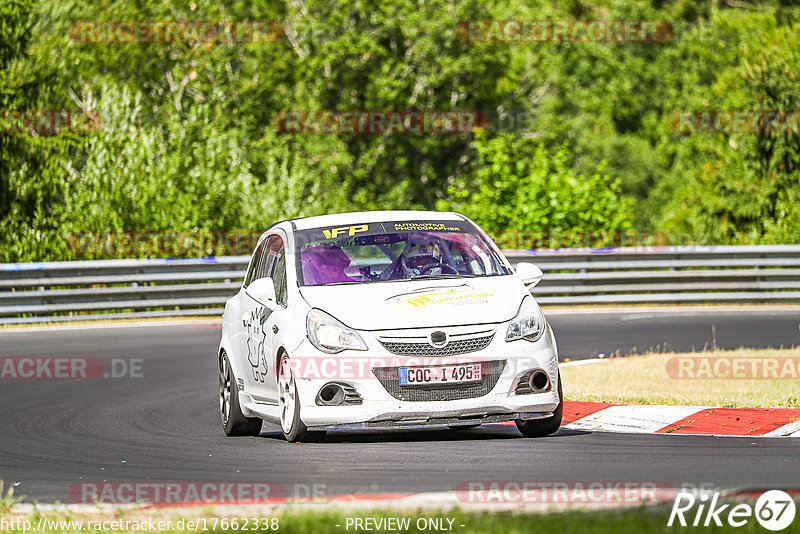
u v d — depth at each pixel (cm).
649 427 3478
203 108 11444
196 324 7388
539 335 3195
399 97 15038
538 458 2923
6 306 7412
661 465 2783
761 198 11612
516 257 8094
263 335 3400
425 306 3156
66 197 9544
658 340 6125
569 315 7519
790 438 3195
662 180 18550
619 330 6638
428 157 15925
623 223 10012
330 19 14962
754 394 3962
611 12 19975
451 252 3503
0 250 9094
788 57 11606
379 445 3209
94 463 3212
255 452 3195
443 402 3058
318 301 3219
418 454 3028
